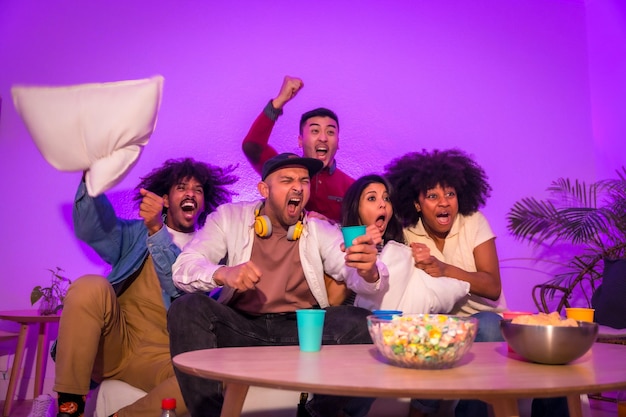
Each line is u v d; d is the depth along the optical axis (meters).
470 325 1.14
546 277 3.76
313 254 2.07
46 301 2.86
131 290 2.36
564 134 3.93
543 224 3.63
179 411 1.76
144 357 2.09
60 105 1.96
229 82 3.48
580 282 3.63
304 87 3.55
